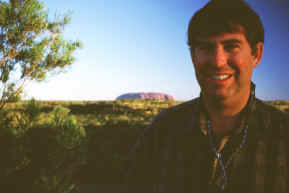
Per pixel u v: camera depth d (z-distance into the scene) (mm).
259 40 789
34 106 1988
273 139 827
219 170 855
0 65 4602
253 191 816
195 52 824
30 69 5039
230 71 758
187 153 910
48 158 1898
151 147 989
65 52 5359
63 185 1964
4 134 1805
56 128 1981
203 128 887
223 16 750
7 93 3322
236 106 813
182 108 980
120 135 9891
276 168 814
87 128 10562
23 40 5035
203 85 817
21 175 1839
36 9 5223
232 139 845
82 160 2189
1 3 4988
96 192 5520
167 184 931
